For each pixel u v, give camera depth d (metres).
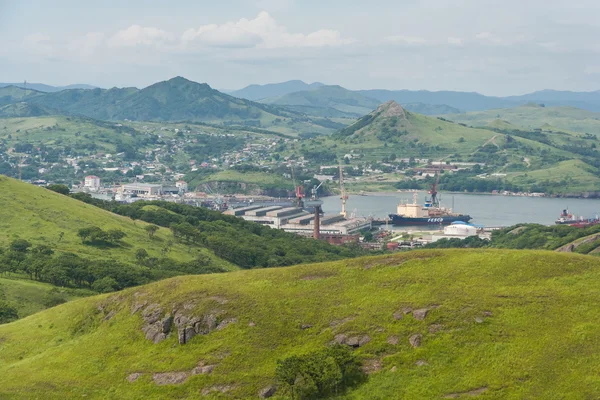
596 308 119.88
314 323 132.50
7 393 129.50
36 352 151.00
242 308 138.88
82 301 168.75
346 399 114.12
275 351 127.75
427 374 114.44
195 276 159.25
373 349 122.25
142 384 127.81
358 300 136.25
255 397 118.69
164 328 139.88
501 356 113.50
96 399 126.06
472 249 150.62
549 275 132.38
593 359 108.06
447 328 122.38
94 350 142.12
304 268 153.88
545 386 105.38
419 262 146.38
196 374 126.31
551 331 116.19
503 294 127.94
